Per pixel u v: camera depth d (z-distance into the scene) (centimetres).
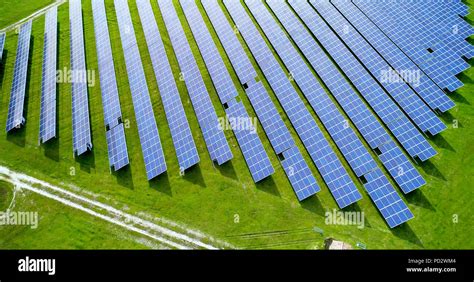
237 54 5106
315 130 4047
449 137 3928
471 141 3875
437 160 3772
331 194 3656
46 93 5138
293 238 3456
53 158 4428
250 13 5844
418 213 3459
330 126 4084
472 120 4041
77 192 4081
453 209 3447
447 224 3372
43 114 4875
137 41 5775
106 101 4891
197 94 4691
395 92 4272
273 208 3662
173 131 4366
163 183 4003
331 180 3653
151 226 3719
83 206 3950
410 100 4153
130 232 3694
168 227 3694
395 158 3697
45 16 6644
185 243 3556
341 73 4675
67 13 6706
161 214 3797
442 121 4038
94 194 4041
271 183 3828
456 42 4612
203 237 3581
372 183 3575
